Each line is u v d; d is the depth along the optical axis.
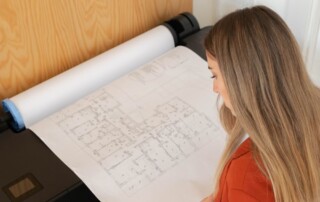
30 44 0.89
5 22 0.83
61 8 0.90
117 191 0.76
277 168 0.54
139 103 0.92
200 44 1.05
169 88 0.95
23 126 0.87
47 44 0.92
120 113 0.90
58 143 0.83
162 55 1.03
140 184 0.77
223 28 0.54
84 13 0.94
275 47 0.52
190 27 1.08
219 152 0.83
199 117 0.89
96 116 0.89
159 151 0.83
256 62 0.52
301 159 0.55
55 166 0.79
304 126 0.54
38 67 0.94
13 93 0.93
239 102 0.54
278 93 0.53
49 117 0.89
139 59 1.01
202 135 0.86
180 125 0.87
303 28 1.04
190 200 0.76
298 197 0.56
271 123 0.53
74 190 0.75
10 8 0.82
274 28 0.52
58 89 0.90
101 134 0.85
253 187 0.57
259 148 0.56
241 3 1.12
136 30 1.08
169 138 0.85
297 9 1.03
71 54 0.98
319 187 0.58
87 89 0.94
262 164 0.56
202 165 0.81
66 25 0.93
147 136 0.85
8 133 0.85
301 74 0.54
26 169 0.78
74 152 0.82
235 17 0.55
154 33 1.03
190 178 0.79
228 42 0.53
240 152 0.60
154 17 1.09
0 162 0.79
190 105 0.91
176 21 1.07
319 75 1.10
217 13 1.21
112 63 0.96
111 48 1.04
